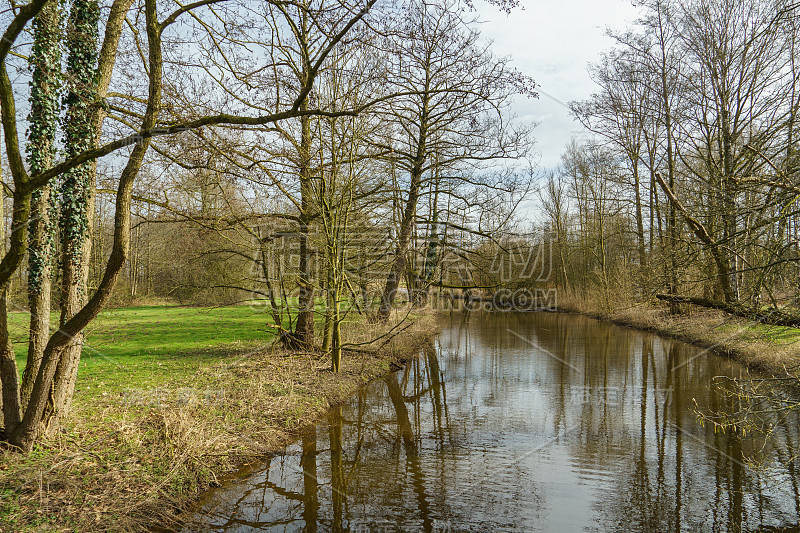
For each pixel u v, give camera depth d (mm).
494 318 28141
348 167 11273
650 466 6652
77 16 5895
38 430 5586
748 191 9109
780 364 10414
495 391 11172
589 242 31906
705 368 12750
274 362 10961
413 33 5859
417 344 16688
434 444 7566
